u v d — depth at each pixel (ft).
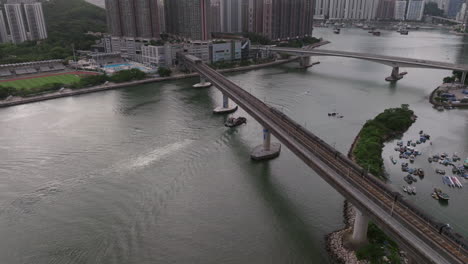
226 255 273.33
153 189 366.22
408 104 622.54
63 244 287.69
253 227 305.73
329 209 329.31
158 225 309.63
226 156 443.32
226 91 592.19
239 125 553.64
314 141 359.05
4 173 401.08
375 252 257.34
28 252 279.69
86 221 315.99
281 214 323.57
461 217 323.16
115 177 390.21
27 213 328.90
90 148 464.65
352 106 652.48
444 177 385.70
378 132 493.77
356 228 271.90
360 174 287.48
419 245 206.39
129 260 269.64
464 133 524.93
